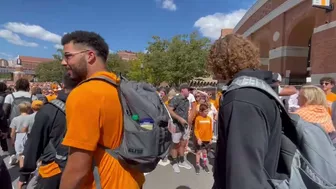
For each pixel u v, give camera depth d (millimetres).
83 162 1296
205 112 5508
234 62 1447
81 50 1513
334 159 1386
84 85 1387
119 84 1576
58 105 2389
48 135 2383
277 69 18859
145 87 1727
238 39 1501
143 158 1463
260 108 1195
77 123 1293
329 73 12227
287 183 1227
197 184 4688
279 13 18625
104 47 1593
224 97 1353
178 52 25688
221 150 1360
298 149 1427
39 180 2439
